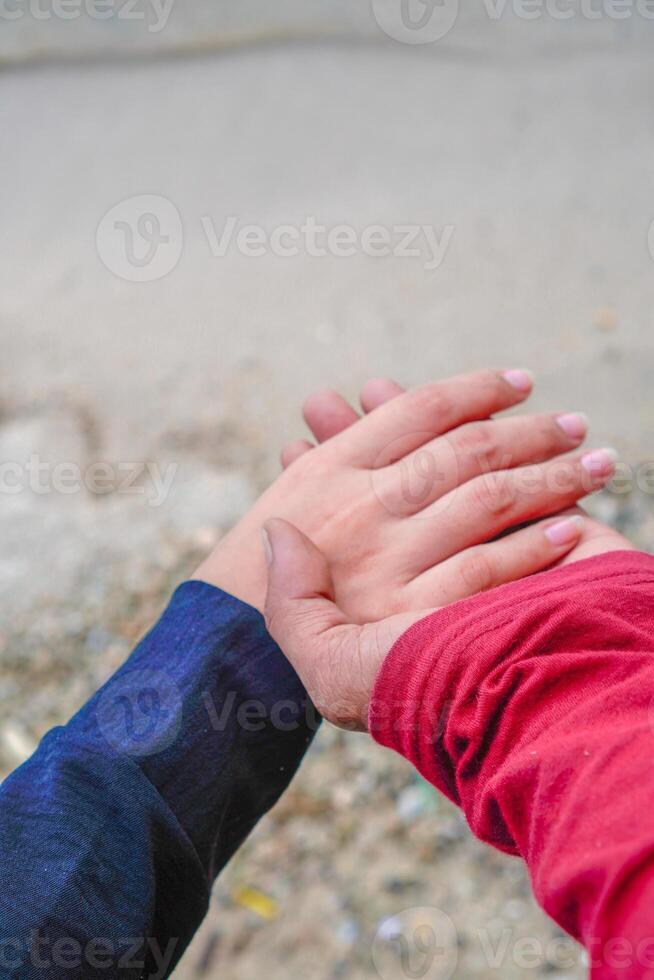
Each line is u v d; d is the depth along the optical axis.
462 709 0.56
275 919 0.99
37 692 1.12
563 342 1.40
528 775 0.53
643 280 1.49
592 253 1.53
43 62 2.07
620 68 1.93
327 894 1.00
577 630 0.56
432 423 0.75
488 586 0.68
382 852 1.01
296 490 0.73
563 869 0.50
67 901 0.59
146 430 1.35
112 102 1.94
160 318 1.50
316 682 0.62
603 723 0.53
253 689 0.66
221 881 1.01
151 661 0.66
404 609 0.68
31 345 1.47
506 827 0.55
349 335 1.45
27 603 1.19
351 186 1.69
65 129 1.88
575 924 0.50
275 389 1.38
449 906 0.98
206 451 1.32
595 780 0.51
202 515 1.25
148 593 1.18
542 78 1.93
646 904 0.48
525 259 1.54
